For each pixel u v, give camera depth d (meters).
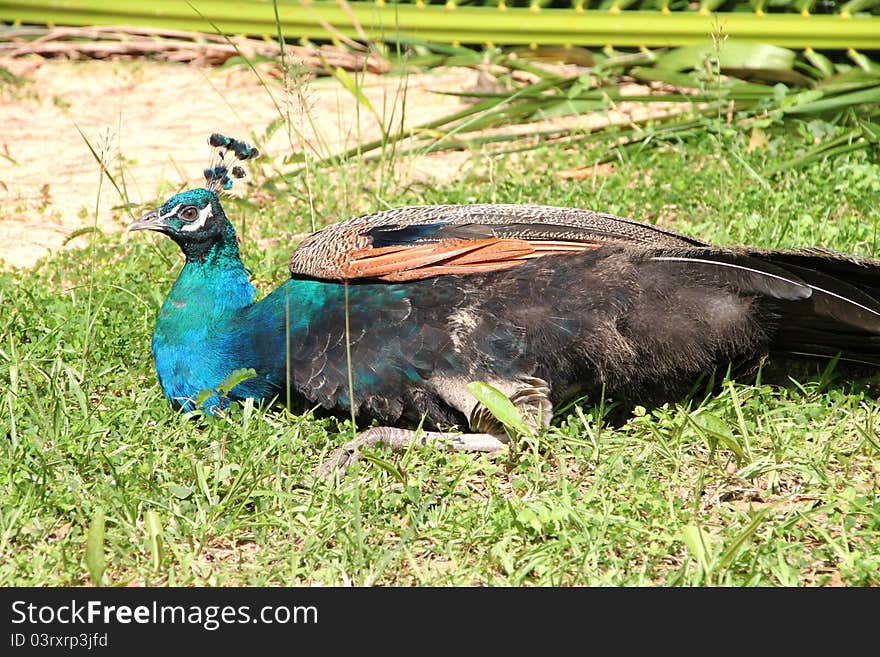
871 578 6.07
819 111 12.85
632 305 7.63
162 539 6.27
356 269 7.72
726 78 14.26
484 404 7.12
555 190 11.66
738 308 7.65
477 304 7.63
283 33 16.22
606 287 7.63
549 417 7.55
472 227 8.11
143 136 14.27
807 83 14.05
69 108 15.23
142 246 10.93
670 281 7.65
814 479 6.99
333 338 7.75
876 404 7.97
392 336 7.64
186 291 8.09
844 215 10.84
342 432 7.69
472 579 6.19
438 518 6.64
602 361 7.68
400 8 15.80
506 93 13.74
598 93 13.88
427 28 15.77
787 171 11.81
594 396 7.92
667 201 11.38
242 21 16.38
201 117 14.91
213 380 8.02
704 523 6.62
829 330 7.85
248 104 15.33
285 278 10.12
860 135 12.26
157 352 8.13
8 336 8.84
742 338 7.72
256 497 6.86
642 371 7.77
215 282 8.12
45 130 14.51
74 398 8.06
